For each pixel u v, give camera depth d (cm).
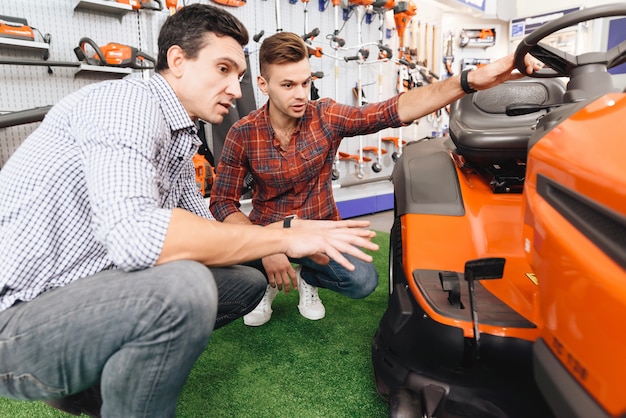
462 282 108
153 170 75
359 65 404
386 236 310
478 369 94
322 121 151
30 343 71
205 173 292
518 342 89
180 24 86
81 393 86
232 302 116
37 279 76
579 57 110
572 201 60
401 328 105
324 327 165
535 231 69
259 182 160
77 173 77
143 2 285
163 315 70
